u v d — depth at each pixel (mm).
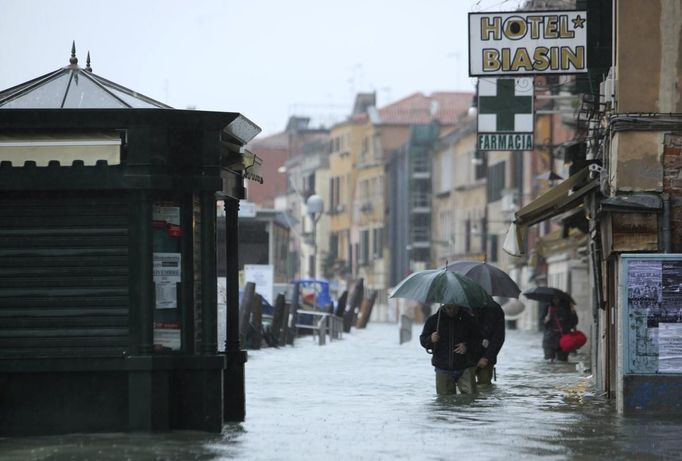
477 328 44062
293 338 94938
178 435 30250
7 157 30359
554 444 30047
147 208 30484
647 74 38250
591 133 51125
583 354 77938
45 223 30625
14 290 30562
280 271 128125
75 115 30172
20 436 30281
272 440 30188
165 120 30422
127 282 30531
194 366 30797
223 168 33188
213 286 31047
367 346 92000
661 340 35969
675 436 31750
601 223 41406
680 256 35844
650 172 38062
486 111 51625
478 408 39562
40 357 30375
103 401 30531
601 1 43219
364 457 27484
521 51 43406
